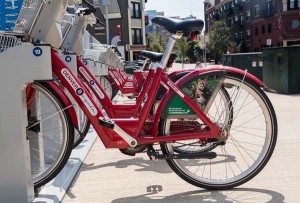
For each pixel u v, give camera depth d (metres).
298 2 42.03
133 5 44.66
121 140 2.81
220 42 55.16
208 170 3.47
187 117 2.86
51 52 2.75
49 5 2.69
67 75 2.76
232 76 2.94
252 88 2.96
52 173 2.84
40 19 2.71
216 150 4.19
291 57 9.54
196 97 2.88
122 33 42.59
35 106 3.08
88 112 2.78
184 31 2.82
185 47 37.22
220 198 2.85
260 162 3.03
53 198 2.88
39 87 2.74
